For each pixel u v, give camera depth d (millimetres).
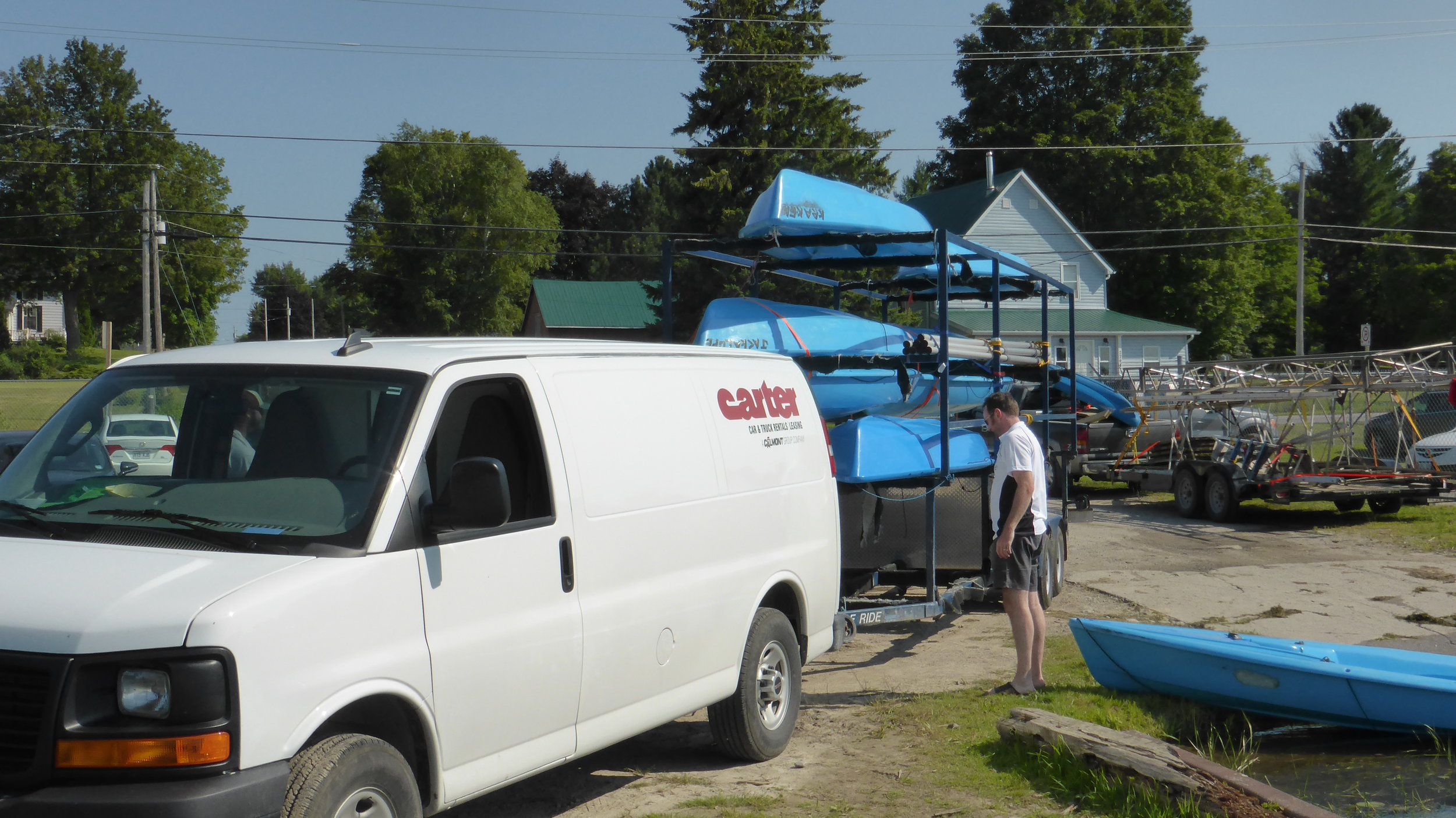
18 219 68125
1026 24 56406
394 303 68562
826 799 5465
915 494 9812
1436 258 57594
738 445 6016
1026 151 55625
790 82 33750
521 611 4426
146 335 33906
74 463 4340
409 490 4059
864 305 27578
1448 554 13789
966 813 5273
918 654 8812
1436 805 5691
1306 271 65688
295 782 3490
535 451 4672
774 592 6441
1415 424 19656
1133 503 20375
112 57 71125
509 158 68562
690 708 5461
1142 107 53531
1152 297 55156
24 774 3229
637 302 62594
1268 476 16844
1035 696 7184
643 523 5145
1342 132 81562
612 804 5406
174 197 71125
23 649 3307
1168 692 7289
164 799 3176
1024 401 14898
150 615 3330
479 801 5465
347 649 3695
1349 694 6586
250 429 4273
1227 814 4918
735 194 33375
